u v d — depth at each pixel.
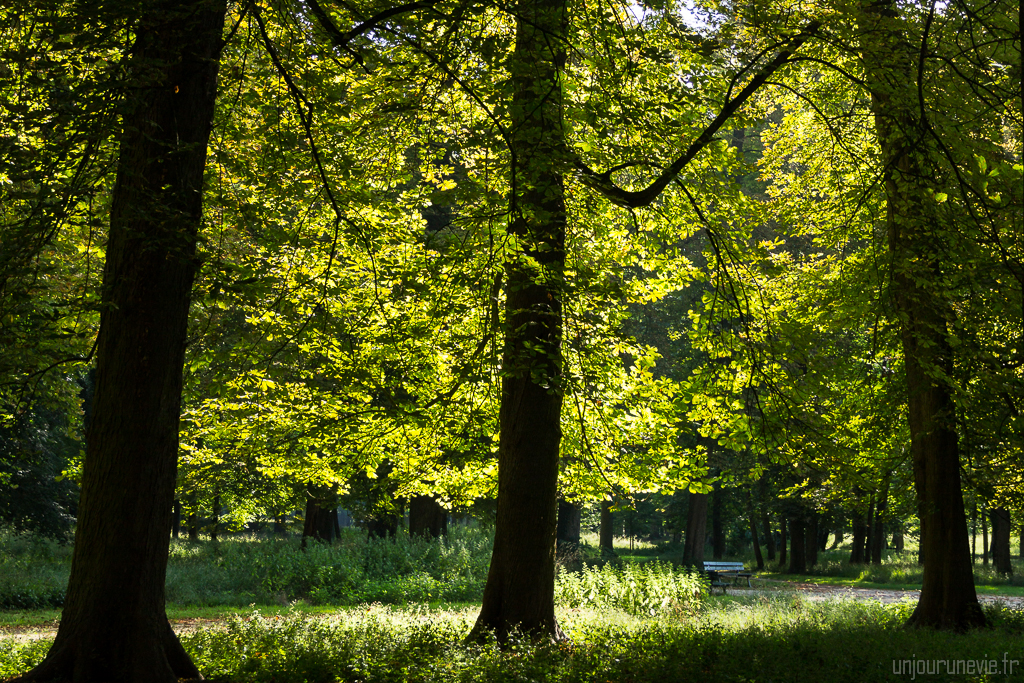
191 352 10.77
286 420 12.46
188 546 31.28
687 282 13.62
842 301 14.81
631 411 13.23
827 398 15.18
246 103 9.96
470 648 9.41
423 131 11.16
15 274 7.11
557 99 8.71
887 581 29.39
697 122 10.65
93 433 7.48
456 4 8.27
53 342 10.27
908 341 13.02
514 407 10.75
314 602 20.38
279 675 7.91
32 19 7.45
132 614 7.28
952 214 10.16
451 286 10.08
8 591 19.09
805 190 16.11
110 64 7.34
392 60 10.08
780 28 9.48
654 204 11.89
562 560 25.59
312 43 9.27
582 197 11.34
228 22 9.74
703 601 19.52
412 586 20.77
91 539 7.30
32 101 7.71
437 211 15.29
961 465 14.80
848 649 9.75
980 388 13.21
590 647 9.79
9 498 22.55
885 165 10.84
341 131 10.28
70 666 7.10
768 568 37.28
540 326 10.57
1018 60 10.01
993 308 11.94
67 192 7.07
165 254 7.59
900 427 16.12
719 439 12.45
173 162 7.73
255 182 10.17
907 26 9.84
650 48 9.04
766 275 11.88
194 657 8.77
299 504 21.39
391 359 12.31
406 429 12.85
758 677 8.06
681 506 41.22
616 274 13.19
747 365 11.43
